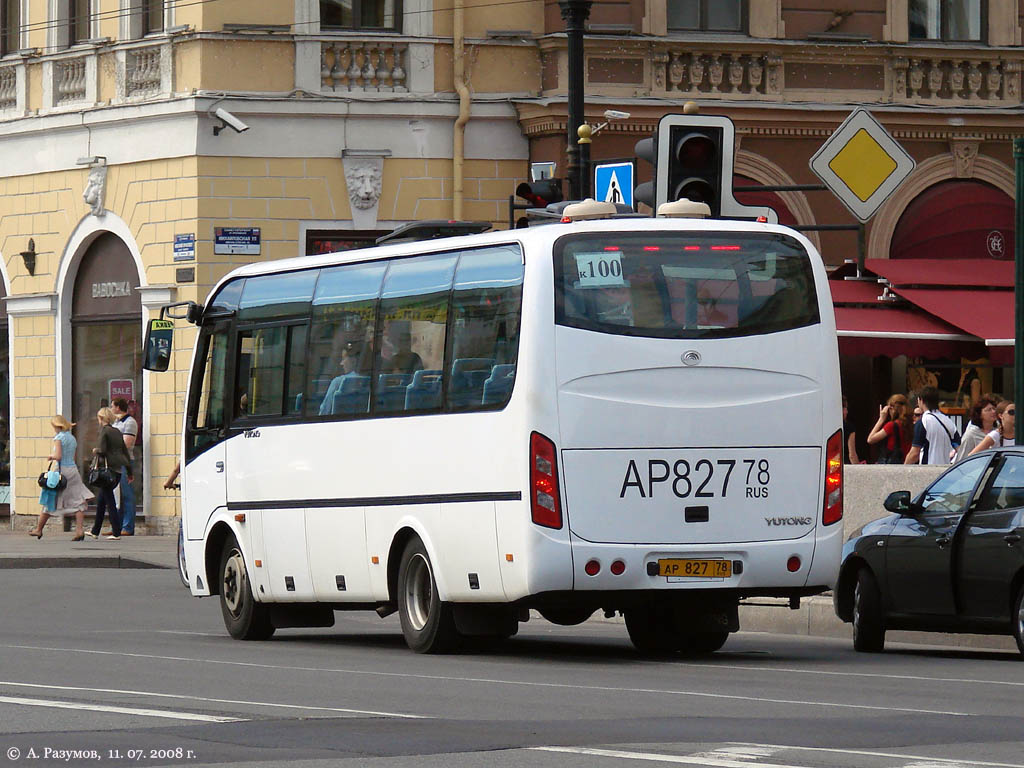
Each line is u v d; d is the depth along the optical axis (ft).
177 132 364.99
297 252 364.99
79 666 162.91
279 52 363.35
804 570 175.01
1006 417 242.78
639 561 169.78
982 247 382.22
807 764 98.12
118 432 367.86
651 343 171.42
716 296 174.19
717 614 183.93
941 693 140.77
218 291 215.92
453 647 181.47
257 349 207.51
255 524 204.95
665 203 196.03
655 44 364.38
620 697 136.26
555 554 167.84
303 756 102.58
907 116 374.22
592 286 171.12
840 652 191.31
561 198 254.47
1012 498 177.99
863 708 128.36
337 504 192.44
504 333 172.76
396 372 186.19
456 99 366.84
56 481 366.02
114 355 385.09
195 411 217.77
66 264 390.21
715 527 172.04
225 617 210.59
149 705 128.67
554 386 168.86
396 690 141.69
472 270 178.19
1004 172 383.65
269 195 363.56
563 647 195.52
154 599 268.00
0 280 408.46
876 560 189.47
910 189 378.32
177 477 359.05
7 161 401.90
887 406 300.61
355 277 194.08
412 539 183.52
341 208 365.20
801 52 370.73
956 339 342.64
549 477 168.14
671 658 179.93
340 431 192.44
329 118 364.58
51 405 394.32
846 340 338.75
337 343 195.11
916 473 218.18
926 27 378.94
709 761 99.40
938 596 181.78
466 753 103.65
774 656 183.83
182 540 221.25
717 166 199.82
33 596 271.49
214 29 361.10
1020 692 142.00
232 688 142.82
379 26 368.48
